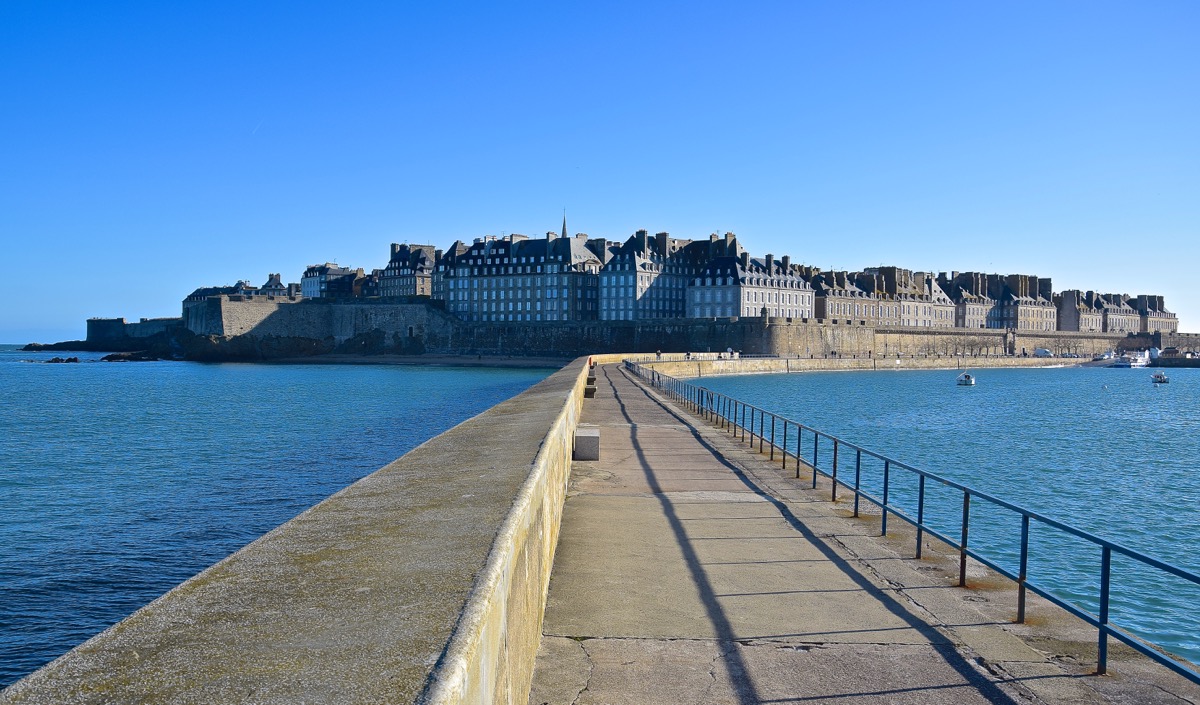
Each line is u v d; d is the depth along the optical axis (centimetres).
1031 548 2130
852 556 1117
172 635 316
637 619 852
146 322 19725
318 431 4681
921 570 1055
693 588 961
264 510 2611
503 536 489
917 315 17150
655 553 1116
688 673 717
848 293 15375
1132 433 5069
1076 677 723
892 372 13362
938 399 7706
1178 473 3506
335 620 335
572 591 942
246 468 3375
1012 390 9444
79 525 2420
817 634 818
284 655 297
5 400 6919
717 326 12581
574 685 686
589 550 1127
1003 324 19412
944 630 835
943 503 2600
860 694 682
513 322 14338
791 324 12700
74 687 266
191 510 2606
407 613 344
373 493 668
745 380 10338
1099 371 15350
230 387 8700
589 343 13575
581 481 1678
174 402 6738
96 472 3294
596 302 14300
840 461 3384
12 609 1769
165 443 4159
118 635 315
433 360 14638
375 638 315
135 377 10781
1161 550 2230
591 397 3962
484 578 395
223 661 290
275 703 257
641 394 4197
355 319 16162
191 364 14662
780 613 880
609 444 2275
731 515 1366
